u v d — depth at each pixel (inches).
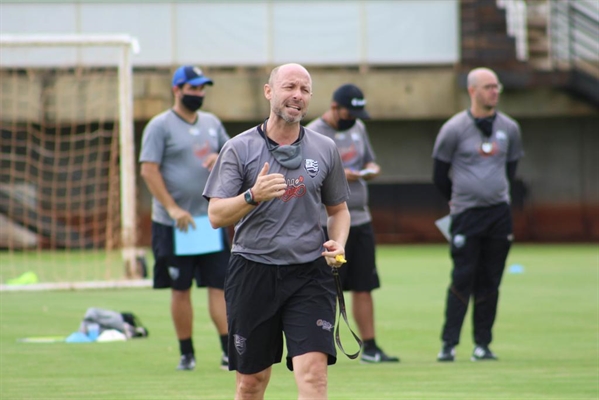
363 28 3073.3
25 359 1151.6
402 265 2421.3
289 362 713.0
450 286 1155.3
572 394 916.6
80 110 2883.9
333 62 3068.4
